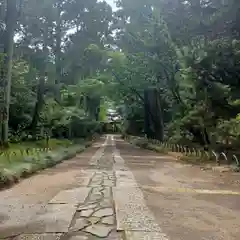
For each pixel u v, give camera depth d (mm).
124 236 4379
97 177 10328
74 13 31812
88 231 4559
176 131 23375
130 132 56188
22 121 29266
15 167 10516
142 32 26578
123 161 17266
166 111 36094
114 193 7477
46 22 27875
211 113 17000
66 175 10828
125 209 5902
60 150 20344
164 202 6734
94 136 56500
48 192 7570
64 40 34094
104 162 16438
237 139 16719
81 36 33781
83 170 12484
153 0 23625
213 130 17531
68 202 6418
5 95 19625
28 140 26641
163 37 23328
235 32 16453
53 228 4688
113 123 98688
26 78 29828
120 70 33031
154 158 20000
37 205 6145
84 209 5836
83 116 37156
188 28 19172
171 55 23766
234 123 16031
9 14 20141
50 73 31062
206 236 4512
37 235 4363
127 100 42312
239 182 9969
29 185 8625
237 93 16109
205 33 17625
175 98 24844
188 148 20562
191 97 18500
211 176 11422
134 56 29250
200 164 15383
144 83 32719
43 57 29250
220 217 5613
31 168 11094
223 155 15266
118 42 32781
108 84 36375
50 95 31609
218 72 16094
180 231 4711
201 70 16203
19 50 28391
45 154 16062
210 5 17766
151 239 4289
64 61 33844
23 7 23281
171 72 24625
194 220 5359
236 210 6160
